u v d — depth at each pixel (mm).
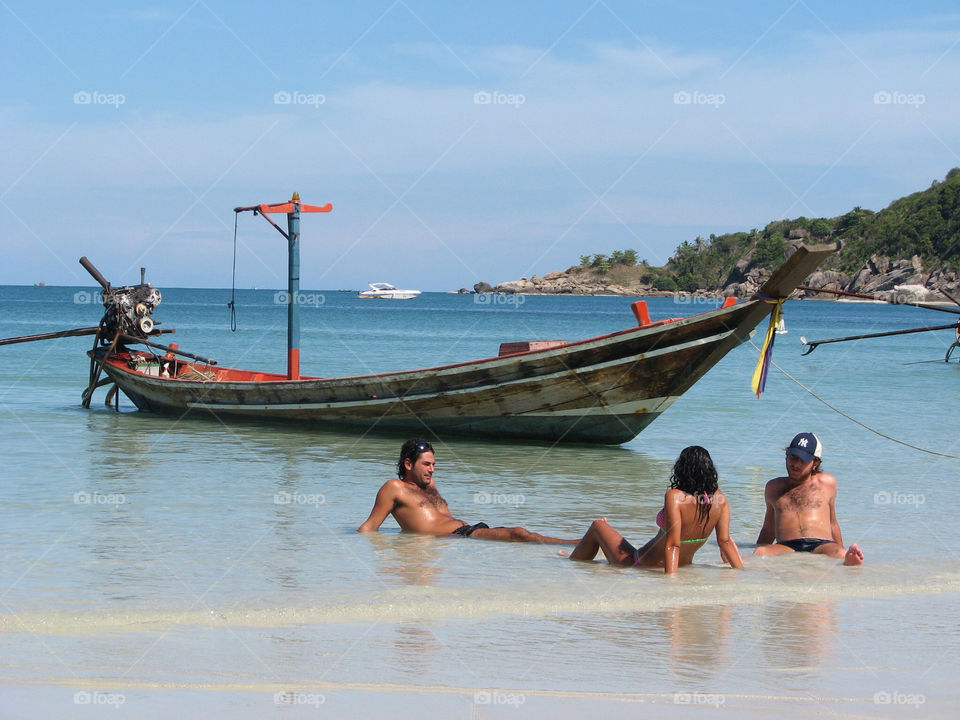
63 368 32281
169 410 20969
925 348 52531
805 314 127250
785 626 6875
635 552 8594
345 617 6941
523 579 8047
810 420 20766
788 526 9336
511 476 13898
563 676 5727
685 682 5648
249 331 65062
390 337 60000
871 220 143125
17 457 14750
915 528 10477
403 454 10117
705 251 194500
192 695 5312
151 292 21891
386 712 5086
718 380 30891
